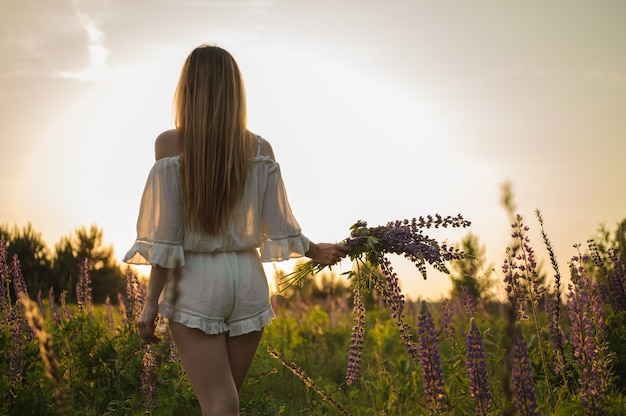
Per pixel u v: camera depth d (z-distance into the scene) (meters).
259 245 4.07
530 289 4.38
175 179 3.93
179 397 5.04
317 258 4.46
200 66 4.05
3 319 5.75
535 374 5.11
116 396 5.82
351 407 5.82
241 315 3.97
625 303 5.90
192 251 3.94
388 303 4.45
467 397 4.67
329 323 10.26
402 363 6.40
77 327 6.40
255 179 4.10
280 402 5.81
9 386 5.24
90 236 18.08
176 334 3.90
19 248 16.30
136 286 6.83
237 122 4.03
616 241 6.29
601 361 4.07
